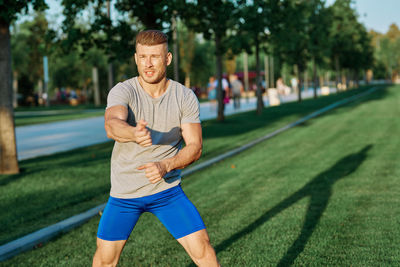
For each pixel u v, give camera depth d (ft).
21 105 164.86
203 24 51.93
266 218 16.33
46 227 15.81
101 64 155.43
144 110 8.17
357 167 25.13
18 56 149.59
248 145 35.70
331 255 12.56
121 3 37.93
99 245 8.64
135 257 13.15
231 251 13.20
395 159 27.04
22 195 21.06
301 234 14.40
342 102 89.66
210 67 183.52
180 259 12.89
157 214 8.64
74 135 52.54
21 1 24.72
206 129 49.62
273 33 57.93
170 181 8.48
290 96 161.48
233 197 19.62
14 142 26.63
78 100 188.14
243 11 51.70
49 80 178.19
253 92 186.60
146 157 8.28
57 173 26.02
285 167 26.23
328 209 17.07
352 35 150.10
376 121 50.16
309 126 48.75
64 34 38.11
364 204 17.54
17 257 13.42
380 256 12.33
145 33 7.94
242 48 54.19
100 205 18.83
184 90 8.56
